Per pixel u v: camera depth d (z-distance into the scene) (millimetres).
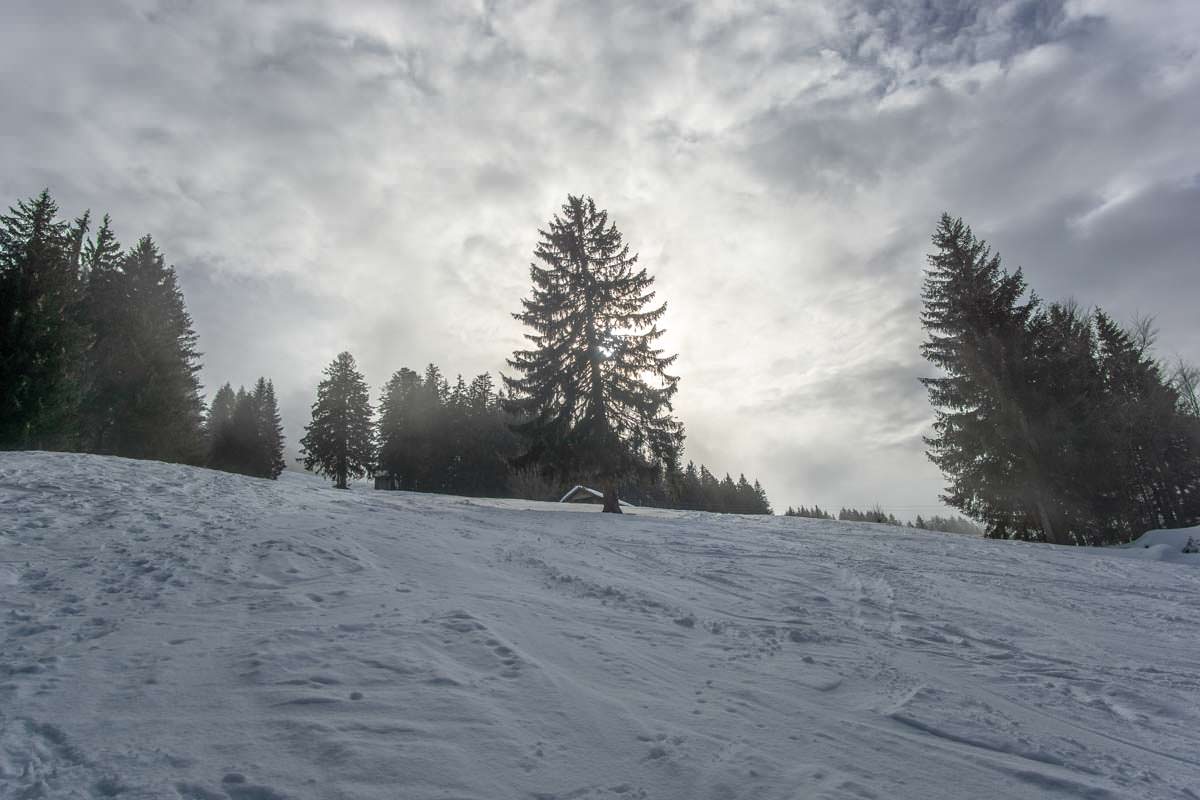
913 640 6797
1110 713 4867
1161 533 19438
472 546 10367
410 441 57781
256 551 7941
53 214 22844
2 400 19312
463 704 4051
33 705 3752
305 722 3672
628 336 24266
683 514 22797
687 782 3338
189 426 34750
